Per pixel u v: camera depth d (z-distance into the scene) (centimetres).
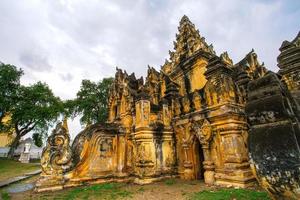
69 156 1330
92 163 1430
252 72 1672
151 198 941
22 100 4150
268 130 277
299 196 240
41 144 4847
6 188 1313
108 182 1443
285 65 895
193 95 1362
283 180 251
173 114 1565
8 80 3875
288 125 257
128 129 1623
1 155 5200
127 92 1748
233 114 1071
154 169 1365
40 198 1026
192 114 1334
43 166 1234
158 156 1420
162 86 2117
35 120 4184
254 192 863
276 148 261
